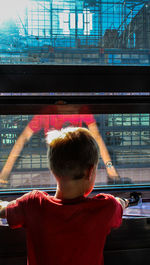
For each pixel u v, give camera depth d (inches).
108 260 33.9
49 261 20.4
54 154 21.4
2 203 26.4
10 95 32.5
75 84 33.2
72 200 21.2
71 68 32.9
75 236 20.0
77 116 39.3
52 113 34.6
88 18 38.0
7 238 32.8
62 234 19.9
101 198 22.9
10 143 42.1
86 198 22.1
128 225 33.9
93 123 40.4
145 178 42.7
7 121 40.6
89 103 34.1
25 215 21.7
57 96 33.4
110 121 42.3
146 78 34.1
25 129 41.3
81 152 20.8
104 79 33.5
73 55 37.3
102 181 42.0
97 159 22.5
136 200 35.7
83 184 21.9
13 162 43.1
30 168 43.6
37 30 36.9
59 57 36.9
